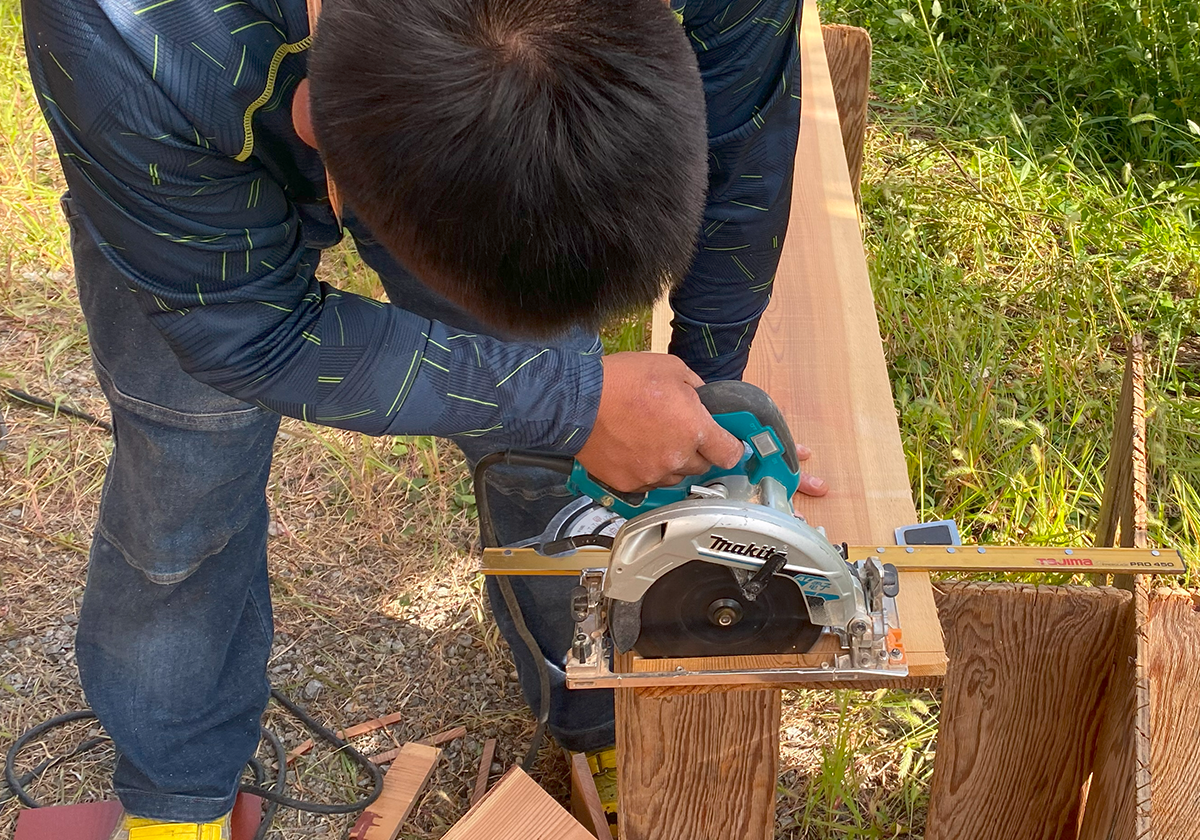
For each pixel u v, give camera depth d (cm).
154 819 208
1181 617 164
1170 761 153
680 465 133
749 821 182
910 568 159
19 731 244
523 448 146
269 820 229
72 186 124
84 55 109
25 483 299
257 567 197
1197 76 424
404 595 278
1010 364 334
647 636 142
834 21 489
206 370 129
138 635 188
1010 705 179
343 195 110
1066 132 427
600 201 98
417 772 235
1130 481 193
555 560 154
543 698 195
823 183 259
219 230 120
